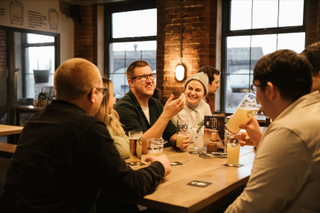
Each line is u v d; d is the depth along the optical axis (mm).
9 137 4789
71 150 993
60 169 983
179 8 5180
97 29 6309
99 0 5711
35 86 5996
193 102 2479
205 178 1337
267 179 934
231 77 5332
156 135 1868
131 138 1559
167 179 1323
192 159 1714
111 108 1817
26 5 5664
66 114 1045
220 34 5273
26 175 990
